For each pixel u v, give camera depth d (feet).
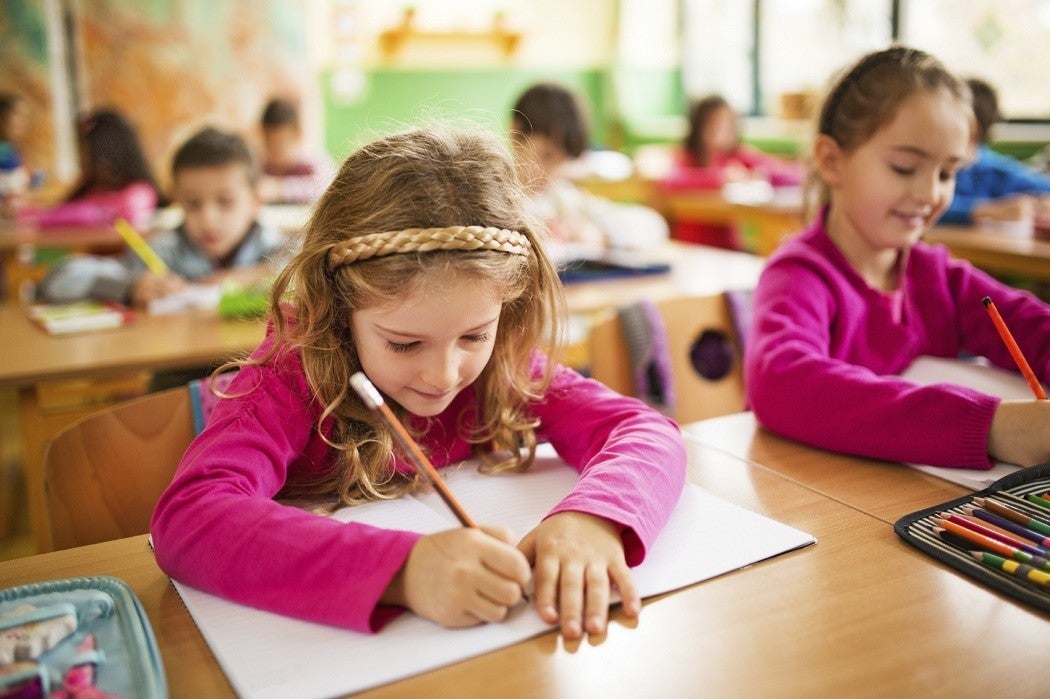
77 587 2.23
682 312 4.97
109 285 6.68
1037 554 2.25
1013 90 12.48
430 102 4.14
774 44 17.35
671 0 19.83
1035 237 8.09
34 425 5.24
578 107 9.20
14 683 1.81
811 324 3.72
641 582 2.23
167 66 16.19
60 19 15.37
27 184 13.51
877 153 3.81
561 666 1.91
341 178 2.73
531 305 2.97
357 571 2.11
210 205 8.05
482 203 2.61
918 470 2.98
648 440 2.80
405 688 1.85
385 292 2.46
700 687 1.83
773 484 2.88
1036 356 3.96
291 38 16.93
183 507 2.34
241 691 1.84
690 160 15.92
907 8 13.94
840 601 2.14
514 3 19.01
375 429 2.86
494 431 3.09
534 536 2.33
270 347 2.90
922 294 4.23
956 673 1.86
